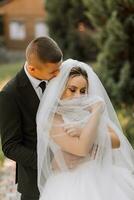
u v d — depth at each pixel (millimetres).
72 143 3730
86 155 3854
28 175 4086
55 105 3832
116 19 9656
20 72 3943
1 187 7918
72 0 19125
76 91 3859
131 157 4242
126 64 9758
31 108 3912
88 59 19609
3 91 3896
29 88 3895
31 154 3867
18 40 32688
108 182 3869
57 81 3834
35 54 3709
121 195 3883
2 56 30734
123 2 9516
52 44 3717
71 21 19359
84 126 3783
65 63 3912
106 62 9992
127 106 10078
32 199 4117
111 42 9820
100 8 9977
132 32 9781
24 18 32625
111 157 3926
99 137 3912
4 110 3869
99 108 3818
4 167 9023
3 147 3920
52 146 3836
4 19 32656
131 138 9320
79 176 3889
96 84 3967
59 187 3877
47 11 19859
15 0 32656
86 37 19312
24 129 3963
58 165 3926
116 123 4172
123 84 9766
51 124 3816
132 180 4031
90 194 3807
